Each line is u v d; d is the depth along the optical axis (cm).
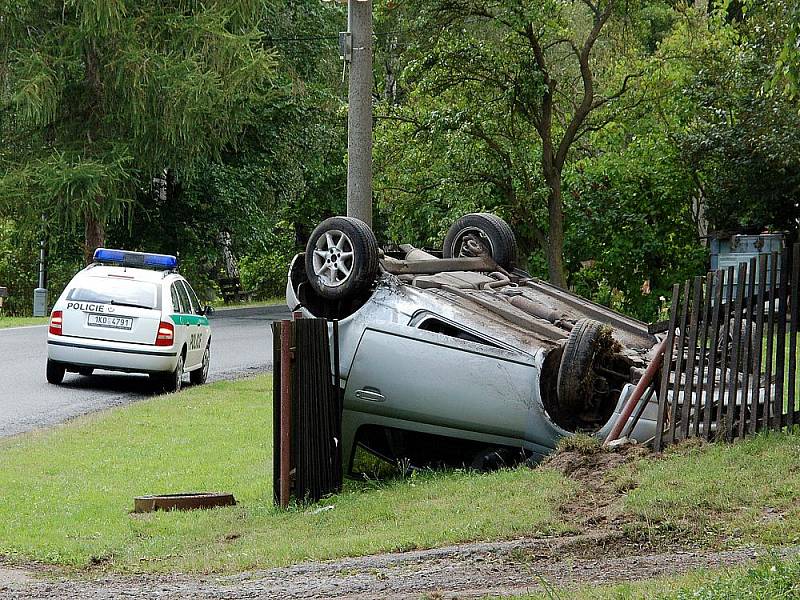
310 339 1141
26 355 2489
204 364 2266
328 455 1178
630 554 805
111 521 1069
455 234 1455
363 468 1288
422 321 1196
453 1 2750
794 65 1307
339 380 1208
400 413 1199
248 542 966
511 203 2970
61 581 848
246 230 4800
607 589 684
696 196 3005
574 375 1099
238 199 4650
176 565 894
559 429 1138
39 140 3891
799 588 616
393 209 3164
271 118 4716
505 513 935
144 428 1598
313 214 6147
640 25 2923
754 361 1024
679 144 2853
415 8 2775
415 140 2936
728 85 2836
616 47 2983
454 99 2908
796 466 932
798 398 1288
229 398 1933
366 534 935
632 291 3042
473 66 2812
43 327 3316
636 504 897
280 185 4962
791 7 1312
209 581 833
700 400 1041
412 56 2888
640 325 1297
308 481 1129
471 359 1165
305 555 887
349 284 1220
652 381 1096
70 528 1038
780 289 1011
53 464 1330
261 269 6044
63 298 2017
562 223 2925
